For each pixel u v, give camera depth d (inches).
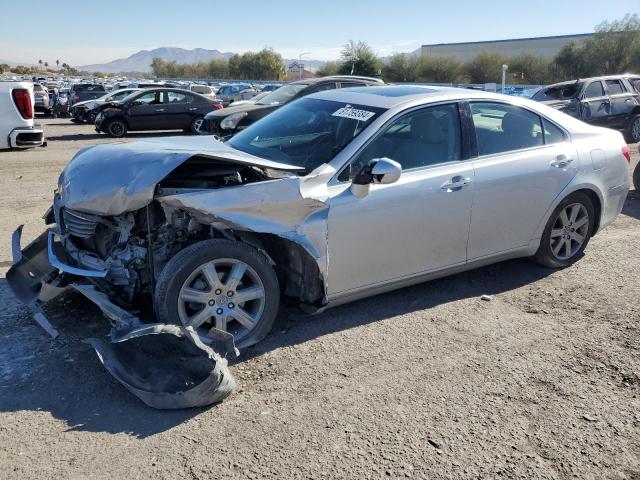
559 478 108.2
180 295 140.9
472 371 144.2
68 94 1280.8
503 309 180.1
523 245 196.5
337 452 113.6
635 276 207.8
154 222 153.7
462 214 176.2
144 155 150.6
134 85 1386.6
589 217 211.9
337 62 2450.8
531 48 2669.8
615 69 2122.3
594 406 130.6
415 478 107.0
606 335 163.9
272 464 109.8
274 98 505.7
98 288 148.2
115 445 114.3
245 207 142.4
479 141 183.0
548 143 199.9
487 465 111.0
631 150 520.4
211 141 187.5
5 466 107.4
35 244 177.3
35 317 151.0
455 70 2464.3
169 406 124.7
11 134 499.5
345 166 159.0
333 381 138.7
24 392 131.2
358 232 157.6
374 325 167.8
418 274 174.6
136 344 134.6
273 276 152.1
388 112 168.7
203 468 108.3
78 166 157.9
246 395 132.6
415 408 128.5
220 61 3897.6
